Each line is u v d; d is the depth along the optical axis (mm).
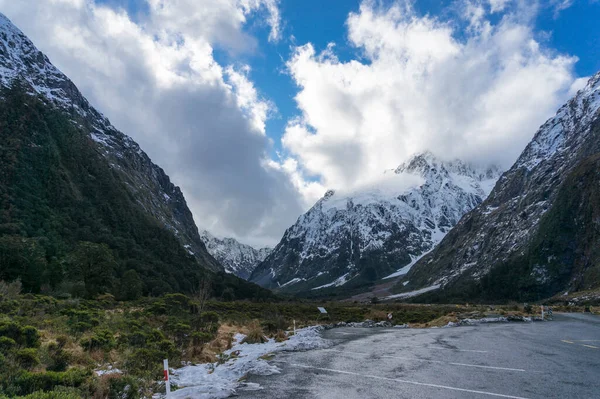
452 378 12297
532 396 10180
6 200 78125
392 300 167750
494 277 122812
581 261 98250
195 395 10852
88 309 32375
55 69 194750
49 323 20453
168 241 116875
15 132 100562
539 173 174000
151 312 32531
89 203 101750
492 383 11555
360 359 16484
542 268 106562
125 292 55562
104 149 166000
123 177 155625
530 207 151875
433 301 136875
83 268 55250
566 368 13602
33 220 78188
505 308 57938
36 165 95875
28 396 8367
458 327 32938
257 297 104062
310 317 46469
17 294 36750
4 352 12422
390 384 11734
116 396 10344
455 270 173750
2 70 144750
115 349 16828
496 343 20625
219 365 15844
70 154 116188
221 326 30047
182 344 19453
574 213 109000
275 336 25562
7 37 177375
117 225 104000
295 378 12859
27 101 118375
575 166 136500
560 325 31859
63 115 134125
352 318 47125
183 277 94250
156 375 13250
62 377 10297
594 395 10258
